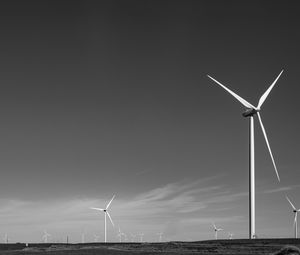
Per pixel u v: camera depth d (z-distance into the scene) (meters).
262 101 103.62
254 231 102.19
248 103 103.81
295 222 125.38
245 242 101.25
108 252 111.88
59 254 111.88
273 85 104.81
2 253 131.75
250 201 102.25
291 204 126.38
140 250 115.62
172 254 98.62
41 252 126.69
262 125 102.75
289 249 36.56
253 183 102.56
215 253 96.31
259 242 99.19
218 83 105.56
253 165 103.12
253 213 101.81
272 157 102.06
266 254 86.44
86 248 134.62
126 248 124.38
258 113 102.81
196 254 96.94
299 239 97.88
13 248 161.00
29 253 122.75
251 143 103.38
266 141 102.69
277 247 91.94
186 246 111.38
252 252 90.88
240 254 90.06
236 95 104.12
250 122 103.88
